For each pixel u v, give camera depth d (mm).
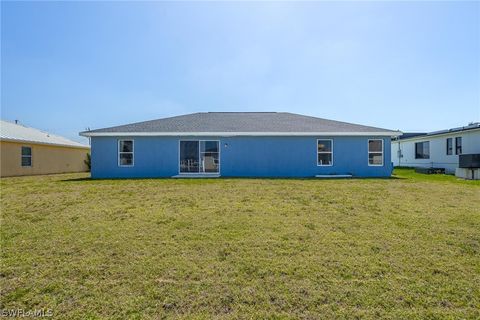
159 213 5531
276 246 3842
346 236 4223
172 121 15688
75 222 4926
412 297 2645
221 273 3096
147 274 3068
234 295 2680
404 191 8164
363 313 2412
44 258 3449
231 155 13859
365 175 13930
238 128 14141
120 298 2629
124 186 9414
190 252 3641
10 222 4922
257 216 5301
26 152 17312
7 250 3688
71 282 2906
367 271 3137
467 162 13758
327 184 9758
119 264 3299
